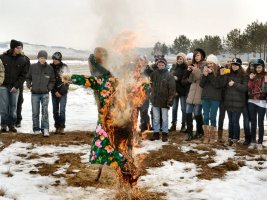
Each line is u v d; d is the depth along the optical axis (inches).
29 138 401.7
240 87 373.7
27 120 532.1
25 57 449.4
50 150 348.5
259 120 369.1
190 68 410.9
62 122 433.7
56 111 434.0
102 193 236.7
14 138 399.5
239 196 232.8
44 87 418.9
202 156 333.7
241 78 379.2
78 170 284.0
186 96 449.4
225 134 451.2
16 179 259.4
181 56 456.1
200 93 402.9
